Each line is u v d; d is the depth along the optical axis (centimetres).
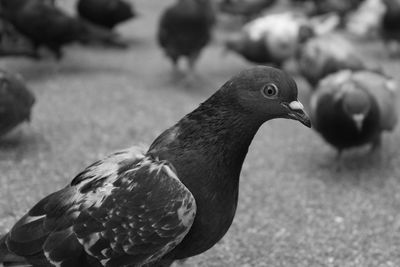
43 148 94
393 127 96
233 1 183
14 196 80
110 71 138
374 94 93
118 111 114
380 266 72
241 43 141
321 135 93
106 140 100
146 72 139
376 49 168
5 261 53
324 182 91
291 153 101
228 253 73
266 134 109
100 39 138
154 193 52
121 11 157
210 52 162
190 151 53
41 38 128
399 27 155
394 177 93
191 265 70
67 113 111
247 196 86
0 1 127
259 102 52
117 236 52
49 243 52
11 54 125
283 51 136
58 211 53
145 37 171
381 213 83
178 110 117
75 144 97
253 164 96
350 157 100
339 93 90
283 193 87
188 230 53
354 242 76
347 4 183
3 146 94
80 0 157
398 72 145
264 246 75
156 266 55
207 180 53
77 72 135
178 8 128
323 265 72
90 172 55
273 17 141
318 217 81
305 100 128
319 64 118
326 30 178
